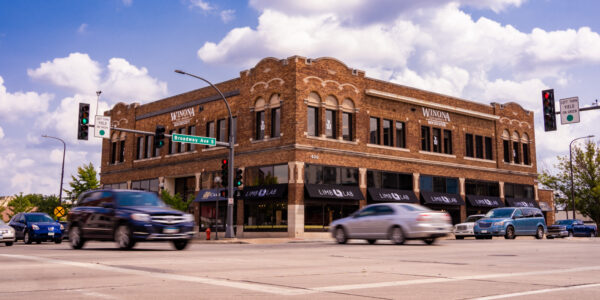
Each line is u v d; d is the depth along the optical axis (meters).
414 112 40.44
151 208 16.64
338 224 22.44
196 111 41.53
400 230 20.17
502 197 46.03
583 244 21.52
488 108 46.25
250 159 36.16
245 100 37.34
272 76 35.53
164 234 16.12
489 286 7.74
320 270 9.98
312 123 34.75
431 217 19.94
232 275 9.00
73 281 8.07
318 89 34.84
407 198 38.19
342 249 17.30
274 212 34.22
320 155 34.25
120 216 16.38
